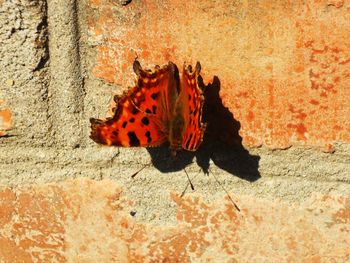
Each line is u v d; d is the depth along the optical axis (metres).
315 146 0.32
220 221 0.33
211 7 0.32
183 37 0.32
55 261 0.35
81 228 0.34
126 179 0.33
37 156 0.34
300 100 0.32
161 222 0.34
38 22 0.32
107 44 0.33
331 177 0.32
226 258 0.33
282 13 0.31
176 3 0.32
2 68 0.33
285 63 0.32
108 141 0.31
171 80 0.32
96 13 0.32
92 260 0.34
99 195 0.34
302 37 0.31
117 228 0.34
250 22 0.32
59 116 0.33
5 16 0.32
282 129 0.32
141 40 0.32
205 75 0.32
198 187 0.33
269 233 0.33
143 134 0.32
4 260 0.35
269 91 0.32
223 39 0.32
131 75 0.33
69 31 0.32
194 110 0.31
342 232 0.32
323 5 0.31
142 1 0.32
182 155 0.33
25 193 0.34
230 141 0.33
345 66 0.31
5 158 0.34
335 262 0.33
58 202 0.34
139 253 0.34
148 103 0.32
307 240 0.33
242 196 0.33
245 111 0.32
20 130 0.34
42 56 0.33
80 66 0.33
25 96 0.33
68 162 0.34
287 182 0.32
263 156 0.32
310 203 0.32
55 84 0.33
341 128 0.32
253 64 0.32
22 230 0.35
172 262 0.34
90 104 0.33
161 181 0.33
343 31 0.31
